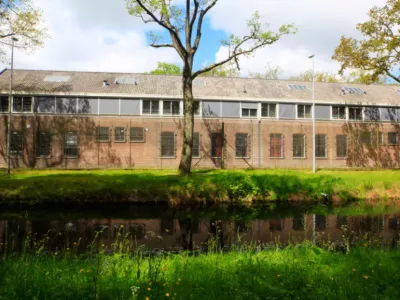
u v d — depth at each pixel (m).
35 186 15.52
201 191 16.38
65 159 26.12
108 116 26.80
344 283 5.02
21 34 20.27
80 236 11.30
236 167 28.09
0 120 25.77
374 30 23.20
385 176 20.89
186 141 19.97
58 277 5.25
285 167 28.84
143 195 15.86
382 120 31.17
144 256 8.35
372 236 11.27
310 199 17.25
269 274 5.48
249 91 29.73
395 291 4.71
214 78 31.06
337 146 30.14
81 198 15.37
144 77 30.09
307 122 29.66
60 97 26.28
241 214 15.05
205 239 11.12
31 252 8.78
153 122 27.38
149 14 18.16
